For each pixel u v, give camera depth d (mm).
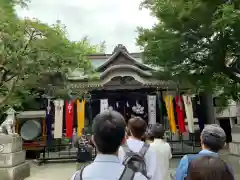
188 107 13344
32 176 10297
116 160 1790
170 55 8000
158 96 13914
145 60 9305
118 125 1842
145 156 2912
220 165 1335
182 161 2660
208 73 8148
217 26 6441
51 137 13969
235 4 6457
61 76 9969
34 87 9695
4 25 7531
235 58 8172
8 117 10359
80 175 1712
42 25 8070
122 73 13289
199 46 7910
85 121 14602
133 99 14609
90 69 10617
